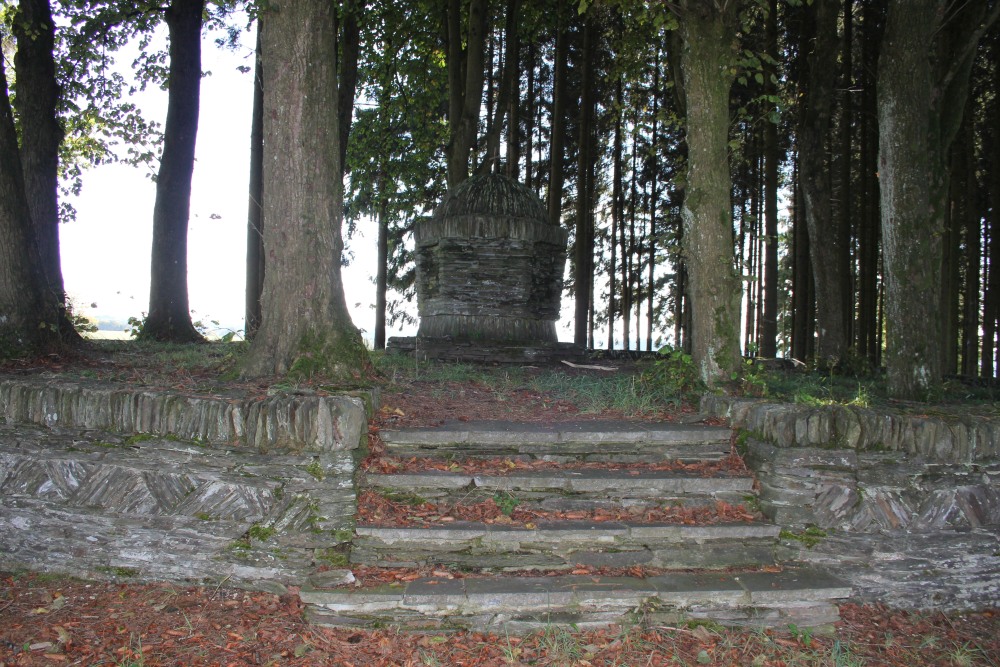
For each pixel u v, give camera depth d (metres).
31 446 4.86
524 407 6.24
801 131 12.40
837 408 4.79
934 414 5.14
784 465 4.61
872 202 18.23
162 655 3.57
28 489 4.72
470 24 12.96
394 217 16.12
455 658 3.60
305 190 5.68
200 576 4.27
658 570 4.26
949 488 4.70
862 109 16.70
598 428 5.31
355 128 15.62
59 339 6.98
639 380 6.91
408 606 3.83
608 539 4.33
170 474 4.55
